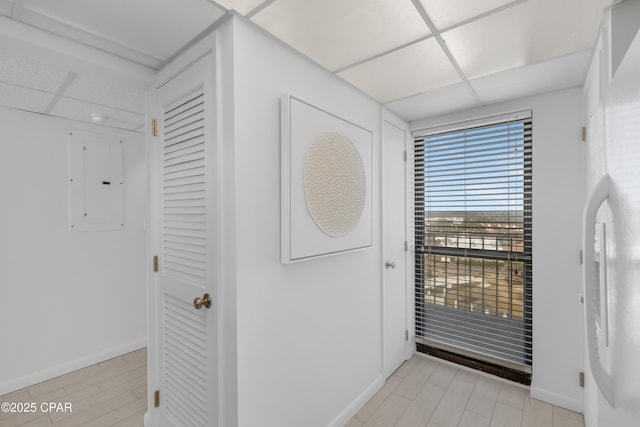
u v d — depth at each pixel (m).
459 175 2.38
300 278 1.48
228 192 1.21
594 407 1.43
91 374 2.33
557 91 1.92
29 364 2.19
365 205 1.83
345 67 1.62
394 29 1.27
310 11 1.15
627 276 0.53
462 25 1.24
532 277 2.02
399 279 2.41
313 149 1.47
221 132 1.22
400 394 2.04
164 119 1.57
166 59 1.49
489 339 2.26
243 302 1.21
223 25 1.21
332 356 1.68
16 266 2.15
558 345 1.92
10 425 1.76
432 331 2.55
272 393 1.32
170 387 1.56
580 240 1.85
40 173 2.25
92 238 2.50
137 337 2.75
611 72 1.11
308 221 1.44
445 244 2.46
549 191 1.95
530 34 1.31
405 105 2.18
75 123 2.41
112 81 1.58
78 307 2.42
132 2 1.07
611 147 0.64
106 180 2.58
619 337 0.58
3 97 1.94
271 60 1.33
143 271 2.79
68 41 1.29
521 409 1.88
